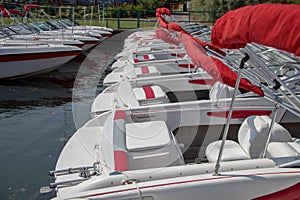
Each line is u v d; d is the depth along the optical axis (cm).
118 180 264
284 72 479
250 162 284
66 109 708
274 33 176
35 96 806
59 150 516
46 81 941
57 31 1350
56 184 286
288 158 289
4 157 494
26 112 689
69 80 947
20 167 466
